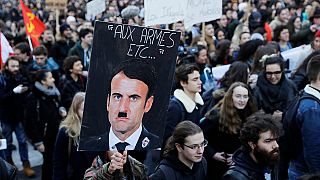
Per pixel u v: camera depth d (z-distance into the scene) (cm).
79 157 588
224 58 1088
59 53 1278
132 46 400
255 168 453
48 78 867
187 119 644
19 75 931
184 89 656
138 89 408
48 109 860
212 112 643
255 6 2148
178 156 478
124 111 407
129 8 1305
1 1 3012
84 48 1141
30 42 1256
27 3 2934
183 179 473
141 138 416
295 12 1744
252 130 451
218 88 758
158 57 412
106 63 394
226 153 627
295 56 995
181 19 909
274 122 455
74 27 1603
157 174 471
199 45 948
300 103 537
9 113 928
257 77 741
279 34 1148
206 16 991
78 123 595
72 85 916
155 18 876
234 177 445
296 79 761
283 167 569
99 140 402
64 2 1606
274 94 701
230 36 1595
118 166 405
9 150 943
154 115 420
